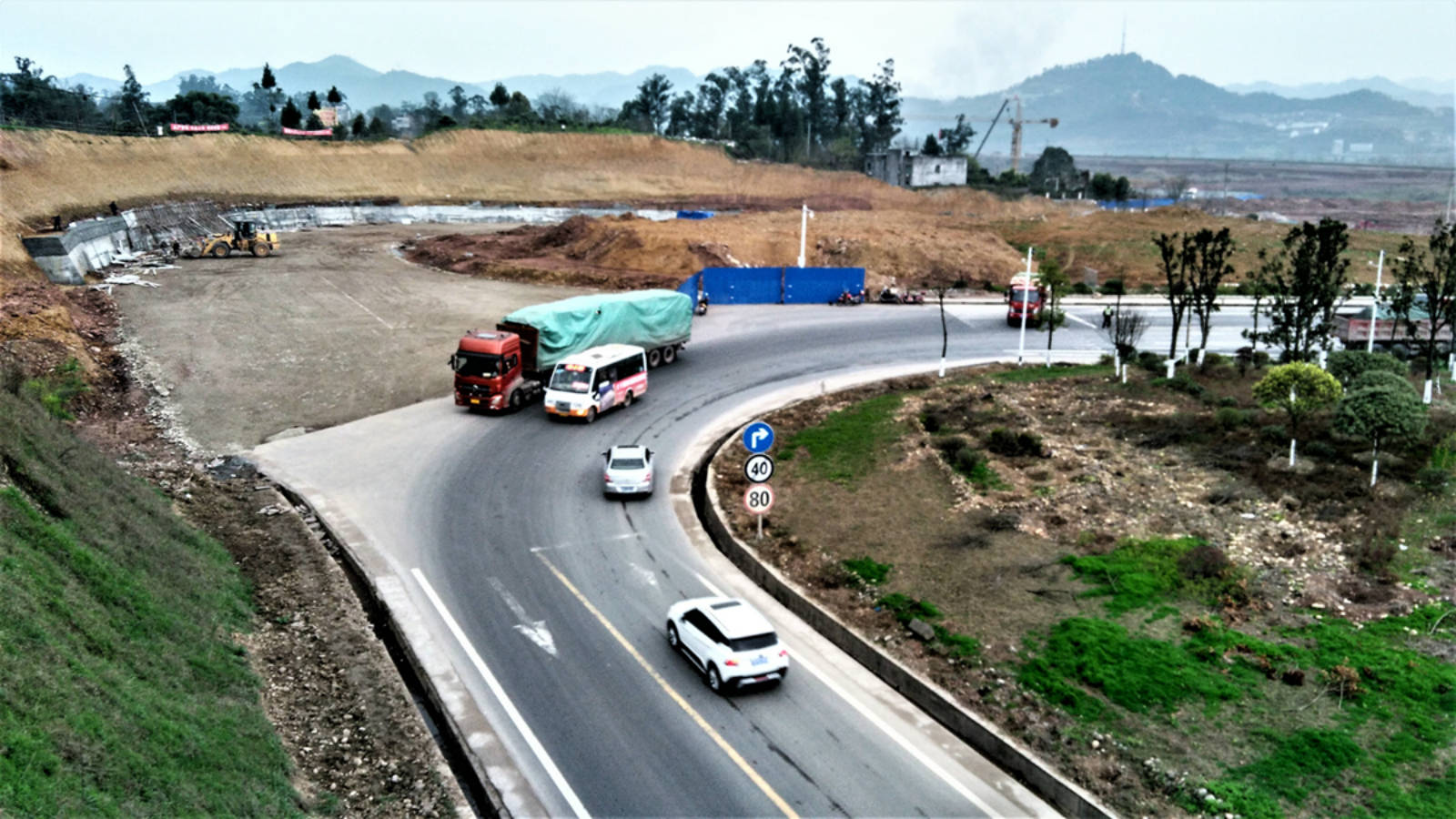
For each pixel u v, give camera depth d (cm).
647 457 2783
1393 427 2370
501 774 1525
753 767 1555
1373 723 1547
